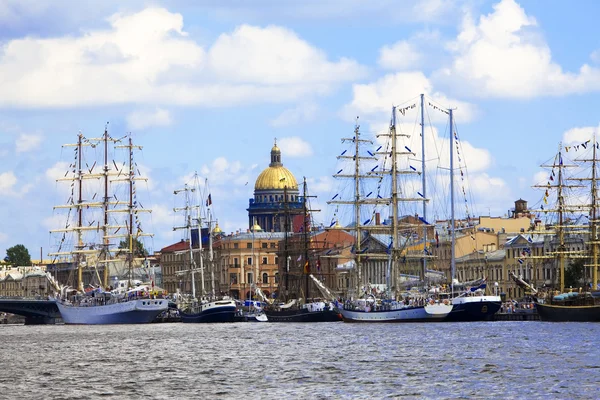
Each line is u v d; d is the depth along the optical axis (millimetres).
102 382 148375
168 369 163375
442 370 149750
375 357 170875
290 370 156125
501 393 127125
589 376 139500
